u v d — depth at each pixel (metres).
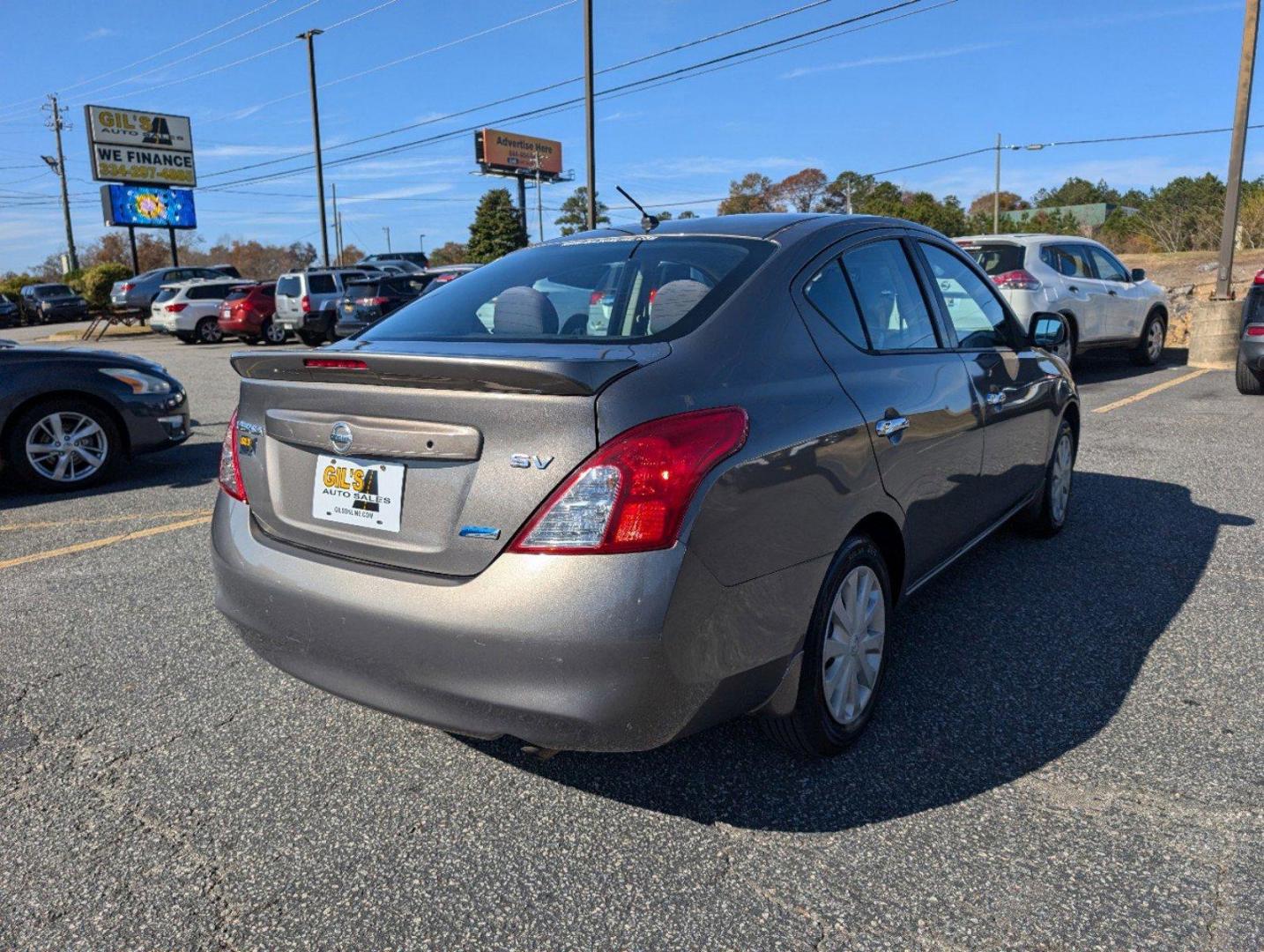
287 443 2.57
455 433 2.21
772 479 2.35
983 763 2.77
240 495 2.72
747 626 2.30
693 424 2.19
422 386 2.27
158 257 85.00
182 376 15.84
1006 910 2.14
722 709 2.31
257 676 3.48
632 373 2.20
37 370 6.55
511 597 2.11
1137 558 4.56
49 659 3.65
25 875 2.36
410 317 3.09
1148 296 12.06
